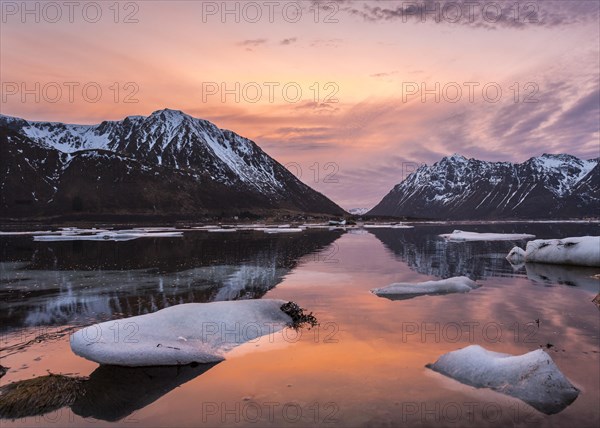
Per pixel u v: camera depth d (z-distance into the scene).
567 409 6.79
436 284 16.89
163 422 6.65
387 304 14.33
